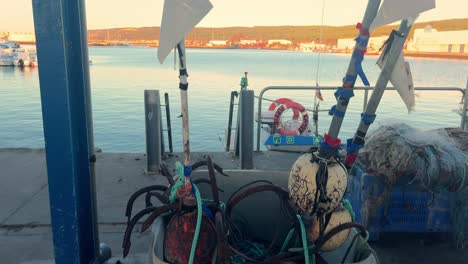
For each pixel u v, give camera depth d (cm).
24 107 2472
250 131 599
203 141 1652
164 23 180
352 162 223
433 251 382
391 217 386
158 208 210
